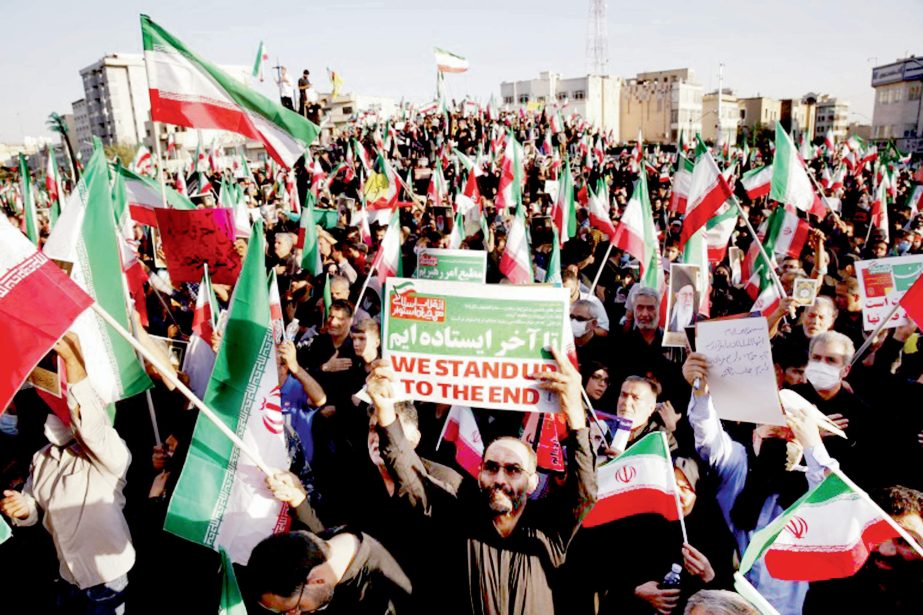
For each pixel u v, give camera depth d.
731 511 3.68
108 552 3.90
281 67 19.80
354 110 58.62
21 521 3.93
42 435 5.16
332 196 18.16
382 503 3.87
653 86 99.44
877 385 5.29
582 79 93.44
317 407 4.77
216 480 3.54
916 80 84.56
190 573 4.76
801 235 8.46
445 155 20.47
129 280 5.79
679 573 3.39
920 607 2.75
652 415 4.29
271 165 22.48
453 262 6.32
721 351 3.62
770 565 2.95
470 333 3.14
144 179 8.22
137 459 5.03
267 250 10.59
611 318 8.14
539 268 9.03
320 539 2.91
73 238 3.97
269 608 2.78
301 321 7.65
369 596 3.03
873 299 5.61
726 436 3.78
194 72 5.17
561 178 10.14
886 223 10.52
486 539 3.07
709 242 8.33
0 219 2.88
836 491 2.87
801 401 3.49
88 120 119.19
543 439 3.90
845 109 124.19
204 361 5.01
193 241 6.39
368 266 8.67
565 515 2.99
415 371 3.21
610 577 3.44
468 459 4.17
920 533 2.76
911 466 4.31
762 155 24.80
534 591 2.95
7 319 2.84
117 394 4.06
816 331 5.34
